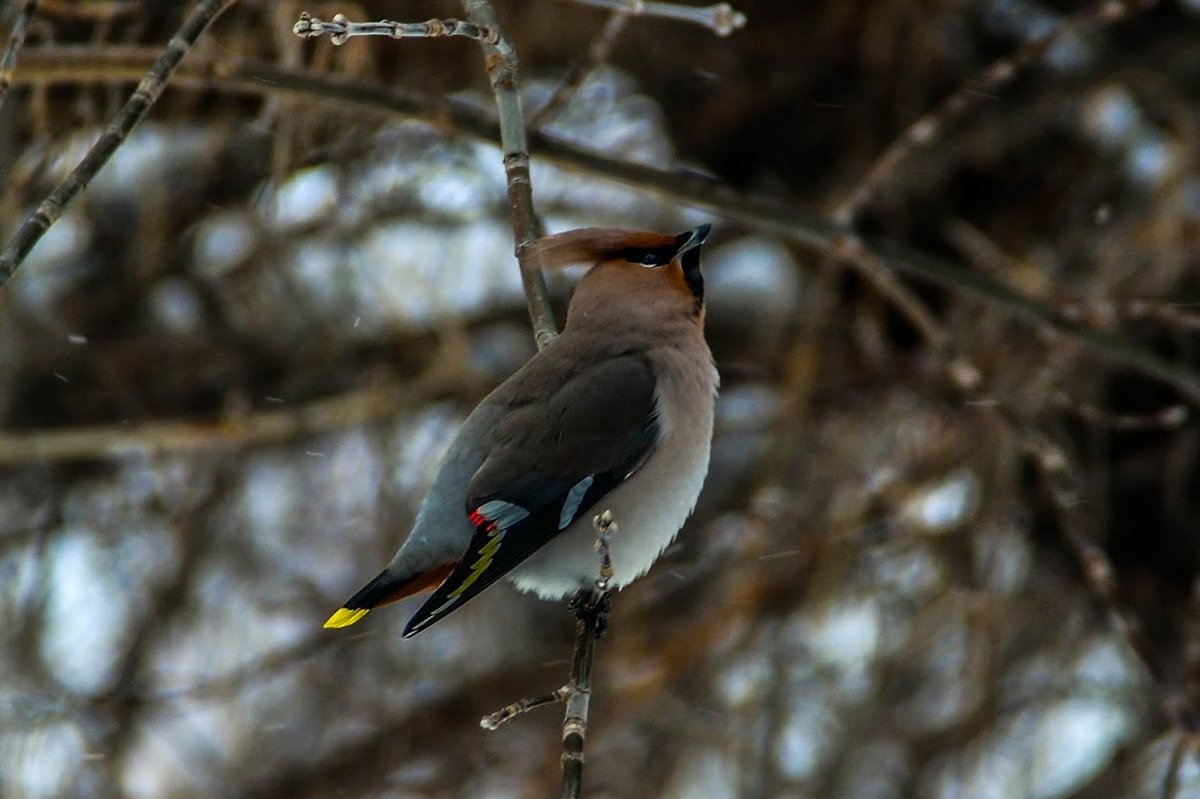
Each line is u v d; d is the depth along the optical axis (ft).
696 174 37.55
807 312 45.14
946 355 34.53
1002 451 39.37
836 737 41.50
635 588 43.93
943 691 43.37
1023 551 42.70
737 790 41.29
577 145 32.55
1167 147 42.32
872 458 43.93
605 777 43.65
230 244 46.83
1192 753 29.66
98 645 45.78
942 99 43.11
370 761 46.16
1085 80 42.19
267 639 47.03
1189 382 34.71
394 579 25.17
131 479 47.50
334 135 38.68
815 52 43.11
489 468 25.39
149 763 46.70
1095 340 34.83
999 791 41.11
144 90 21.39
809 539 41.73
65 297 46.75
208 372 47.60
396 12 39.14
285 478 47.80
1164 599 43.11
